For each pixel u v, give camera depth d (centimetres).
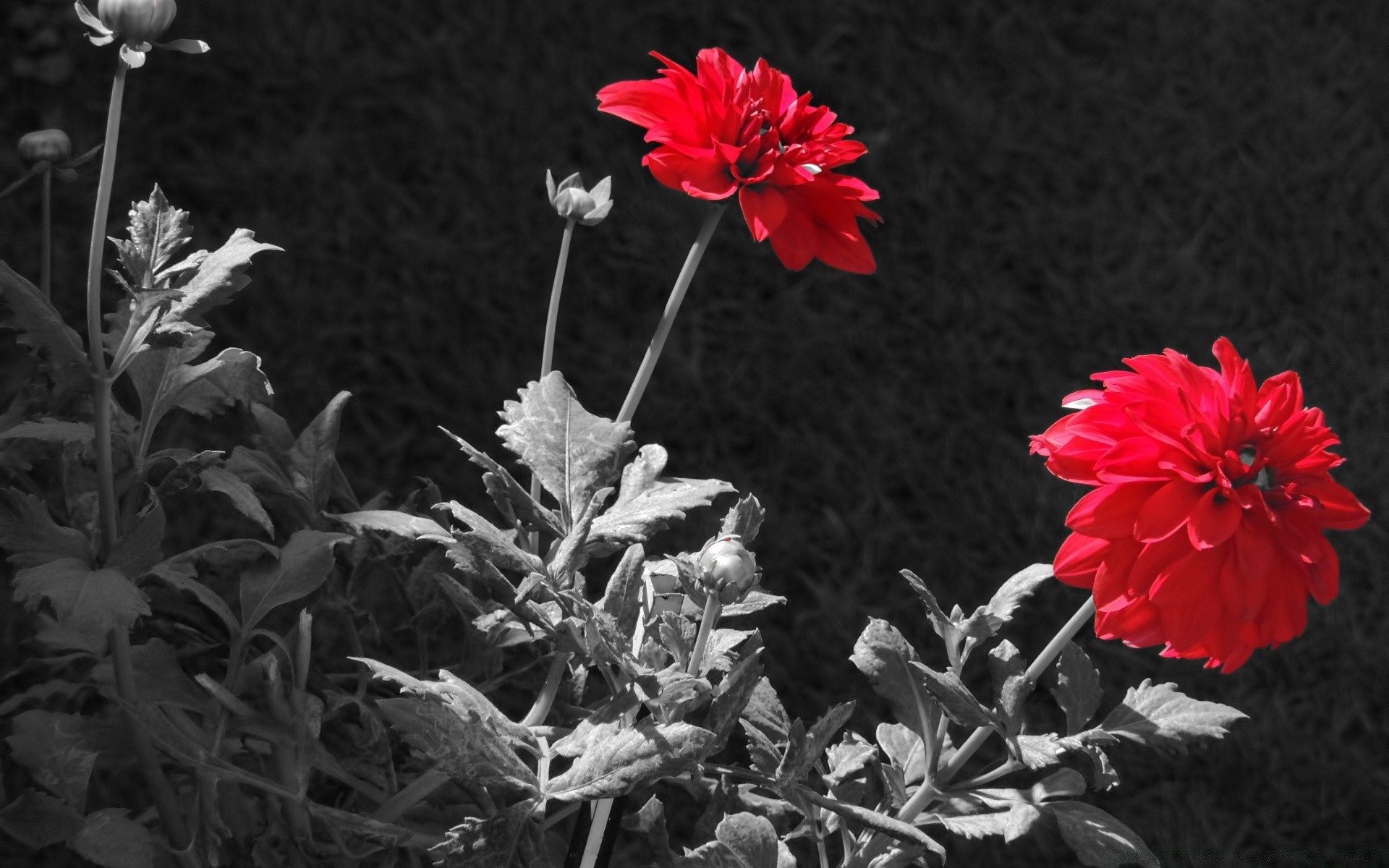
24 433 141
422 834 148
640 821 141
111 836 141
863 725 235
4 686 159
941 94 304
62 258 240
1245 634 142
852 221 148
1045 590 253
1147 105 319
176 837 144
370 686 154
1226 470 141
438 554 151
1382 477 282
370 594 157
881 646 147
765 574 246
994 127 307
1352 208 320
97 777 171
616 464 143
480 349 261
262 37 275
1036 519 262
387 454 245
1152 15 330
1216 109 322
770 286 281
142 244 141
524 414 144
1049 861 227
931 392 277
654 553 242
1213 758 246
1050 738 145
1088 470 141
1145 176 312
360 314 257
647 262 276
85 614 136
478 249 268
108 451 140
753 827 141
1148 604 141
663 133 145
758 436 264
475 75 283
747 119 147
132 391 209
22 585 137
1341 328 305
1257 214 312
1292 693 257
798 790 142
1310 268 309
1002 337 286
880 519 258
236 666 144
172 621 155
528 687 156
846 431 267
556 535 142
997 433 275
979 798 145
